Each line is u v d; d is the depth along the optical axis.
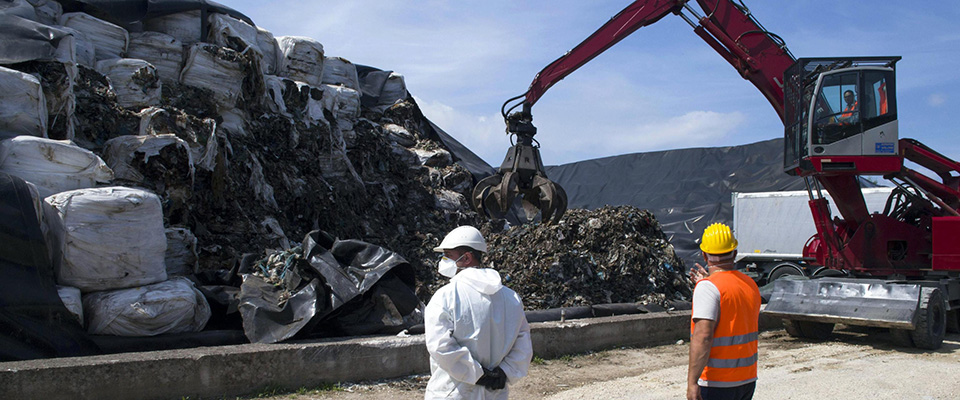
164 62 8.30
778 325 9.86
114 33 7.85
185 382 4.44
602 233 9.26
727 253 3.13
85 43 7.29
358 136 11.27
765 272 14.41
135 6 8.30
